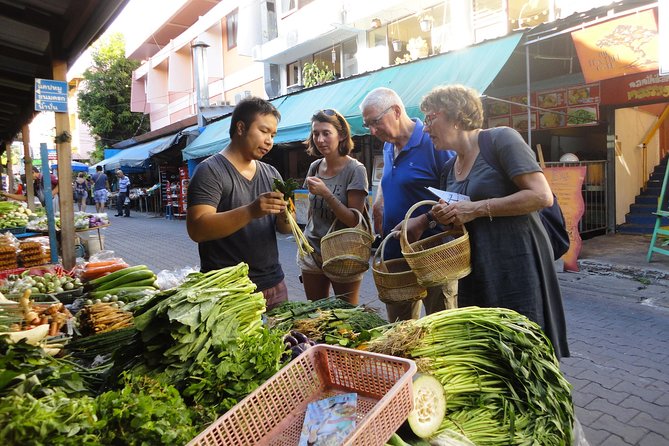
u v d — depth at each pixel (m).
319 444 1.34
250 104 2.62
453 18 9.75
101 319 2.85
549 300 2.32
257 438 1.41
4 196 10.13
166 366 1.63
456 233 2.53
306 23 13.58
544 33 6.82
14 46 5.57
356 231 3.05
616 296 6.14
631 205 9.74
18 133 11.78
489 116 9.98
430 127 2.45
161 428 1.25
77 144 43.50
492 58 7.08
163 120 24.81
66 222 5.67
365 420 1.24
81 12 4.18
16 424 1.15
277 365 1.64
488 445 1.66
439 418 1.58
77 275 4.61
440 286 2.90
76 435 1.20
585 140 9.84
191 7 21.36
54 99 5.24
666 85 7.76
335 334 2.20
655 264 7.07
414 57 10.80
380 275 2.63
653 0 5.57
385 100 3.01
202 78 16.42
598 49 5.93
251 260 2.77
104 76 29.11
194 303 1.72
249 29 16.02
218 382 1.55
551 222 2.46
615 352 4.43
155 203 22.31
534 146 9.76
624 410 3.42
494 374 1.83
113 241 12.84
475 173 2.38
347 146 3.41
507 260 2.27
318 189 3.16
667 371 4.00
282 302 2.91
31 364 1.58
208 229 2.48
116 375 1.73
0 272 4.80
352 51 13.21
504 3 8.74
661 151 10.95
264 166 2.96
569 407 1.89
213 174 2.61
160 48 26.38
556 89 8.97
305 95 11.88
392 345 1.84
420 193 3.11
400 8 11.16
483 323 1.90
